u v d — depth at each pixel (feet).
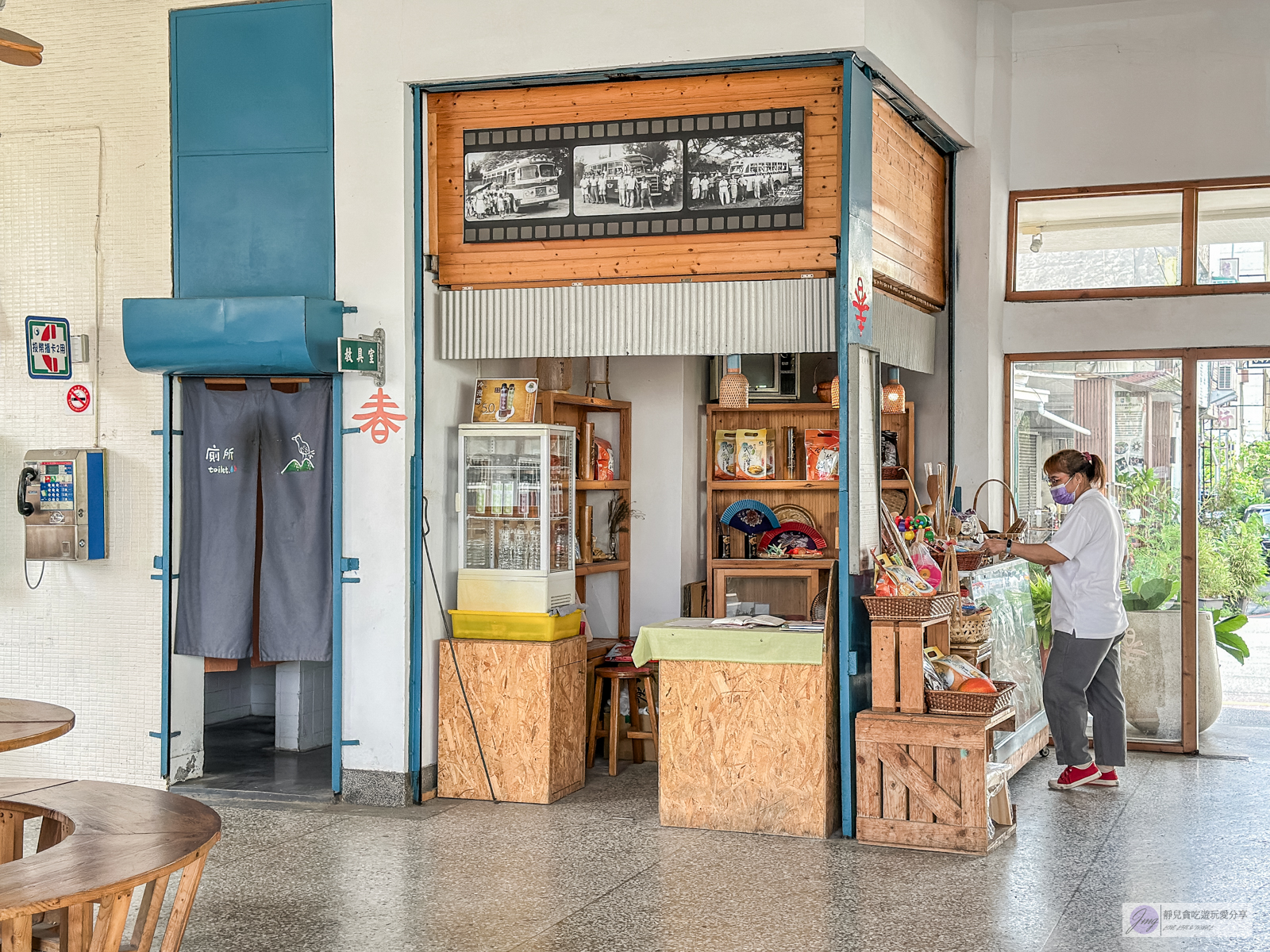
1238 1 24.75
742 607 21.77
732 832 19.01
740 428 26.53
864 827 18.37
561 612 21.71
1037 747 23.45
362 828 19.34
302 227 21.49
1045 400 26.32
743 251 19.75
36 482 22.30
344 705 21.16
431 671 21.38
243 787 22.07
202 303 20.52
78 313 22.77
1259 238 24.91
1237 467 25.17
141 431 22.44
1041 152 26.20
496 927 14.75
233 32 21.86
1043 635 26.14
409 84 20.93
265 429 21.70
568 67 19.86
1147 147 25.48
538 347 20.93
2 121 23.20
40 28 22.99
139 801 13.32
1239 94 24.86
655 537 25.91
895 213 22.17
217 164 21.97
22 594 23.06
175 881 16.67
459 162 21.22
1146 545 25.50
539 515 21.27
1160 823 19.44
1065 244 26.23
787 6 18.80
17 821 13.50
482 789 21.08
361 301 21.09
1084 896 15.84
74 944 11.57
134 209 22.50
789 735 18.79
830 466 25.17
